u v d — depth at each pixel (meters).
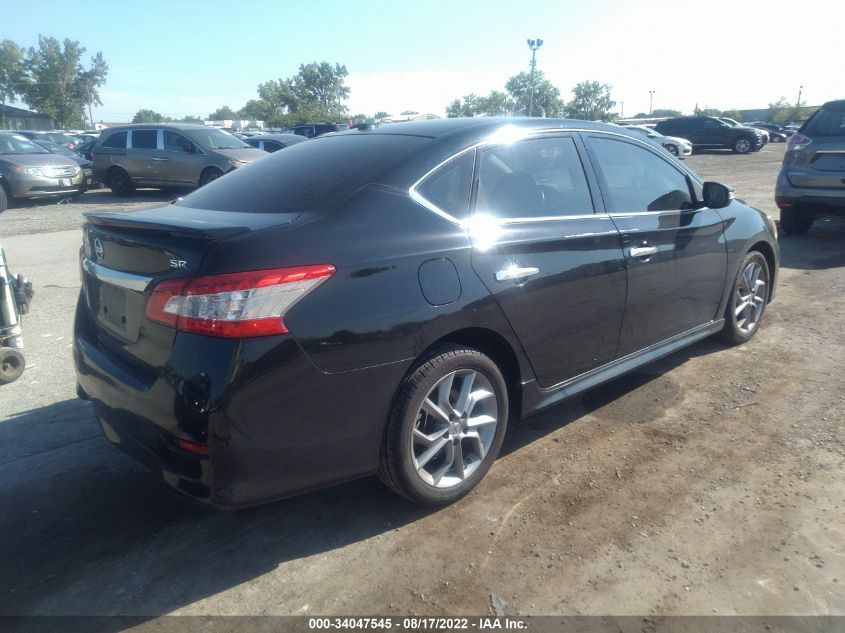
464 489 3.14
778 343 5.09
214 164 15.22
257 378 2.43
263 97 82.56
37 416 4.15
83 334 3.22
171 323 2.48
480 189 3.21
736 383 4.39
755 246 5.05
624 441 3.70
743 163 22.66
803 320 5.60
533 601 2.52
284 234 2.59
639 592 2.55
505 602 2.52
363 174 2.99
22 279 4.79
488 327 3.05
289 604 2.54
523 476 3.38
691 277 4.26
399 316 2.73
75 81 85.06
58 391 4.52
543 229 3.33
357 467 2.78
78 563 2.79
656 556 2.74
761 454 3.50
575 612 2.46
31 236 10.29
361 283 2.65
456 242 2.98
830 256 7.91
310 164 3.31
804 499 3.10
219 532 2.99
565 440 3.73
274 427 2.50
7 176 13.77
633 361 3.96
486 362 3.11
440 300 2.86
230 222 2.71
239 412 2.42
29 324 5.93
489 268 3.05
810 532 2.87
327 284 2.57
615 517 3.01
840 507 3.03
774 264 5.23
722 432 3.76
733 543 2.81
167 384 2.49
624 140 4.07
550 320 3.35
